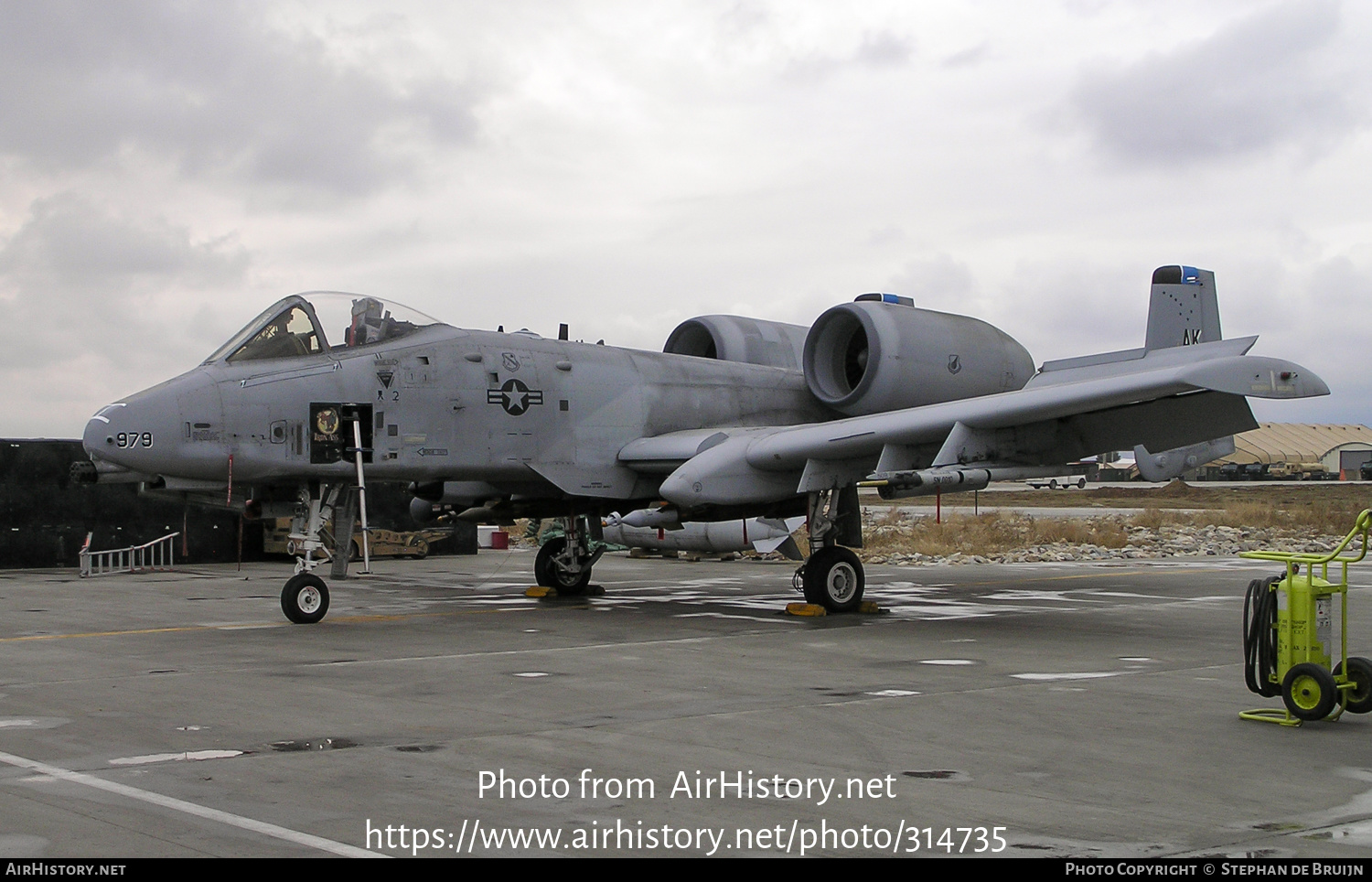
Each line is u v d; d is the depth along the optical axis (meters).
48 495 23.28
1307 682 7.02
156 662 9.76
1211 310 16.20
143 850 4.52
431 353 13.57
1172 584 18.27
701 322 17.47
